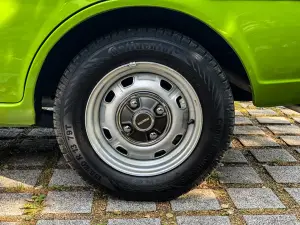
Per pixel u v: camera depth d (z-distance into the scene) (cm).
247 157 163
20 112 124
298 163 158
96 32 126
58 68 132
